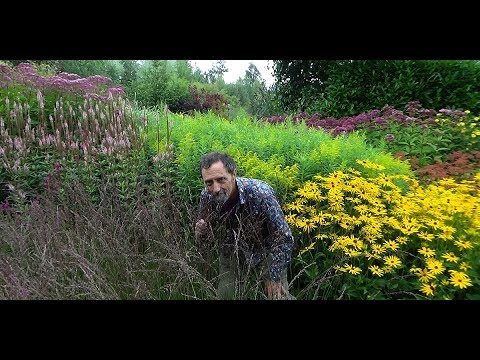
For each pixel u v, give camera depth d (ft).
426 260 8.49
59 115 15.16
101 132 14.34
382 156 11.65
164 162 12.20
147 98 36.01
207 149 12.11
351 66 23.27
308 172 11.05
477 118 16.63
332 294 9.01
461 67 20.74
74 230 10.23
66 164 13.14
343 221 9.40
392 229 9.63
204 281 8.09
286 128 14.67
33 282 8.21
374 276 9.21
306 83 28.84
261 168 10.78
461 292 8.58
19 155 13.12
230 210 8.73
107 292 8.07
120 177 12.79
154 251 9.10
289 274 9.75
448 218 9.09
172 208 10.00
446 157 15.37
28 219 10.45
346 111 23.24
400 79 21.33
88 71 37.14
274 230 8.50
